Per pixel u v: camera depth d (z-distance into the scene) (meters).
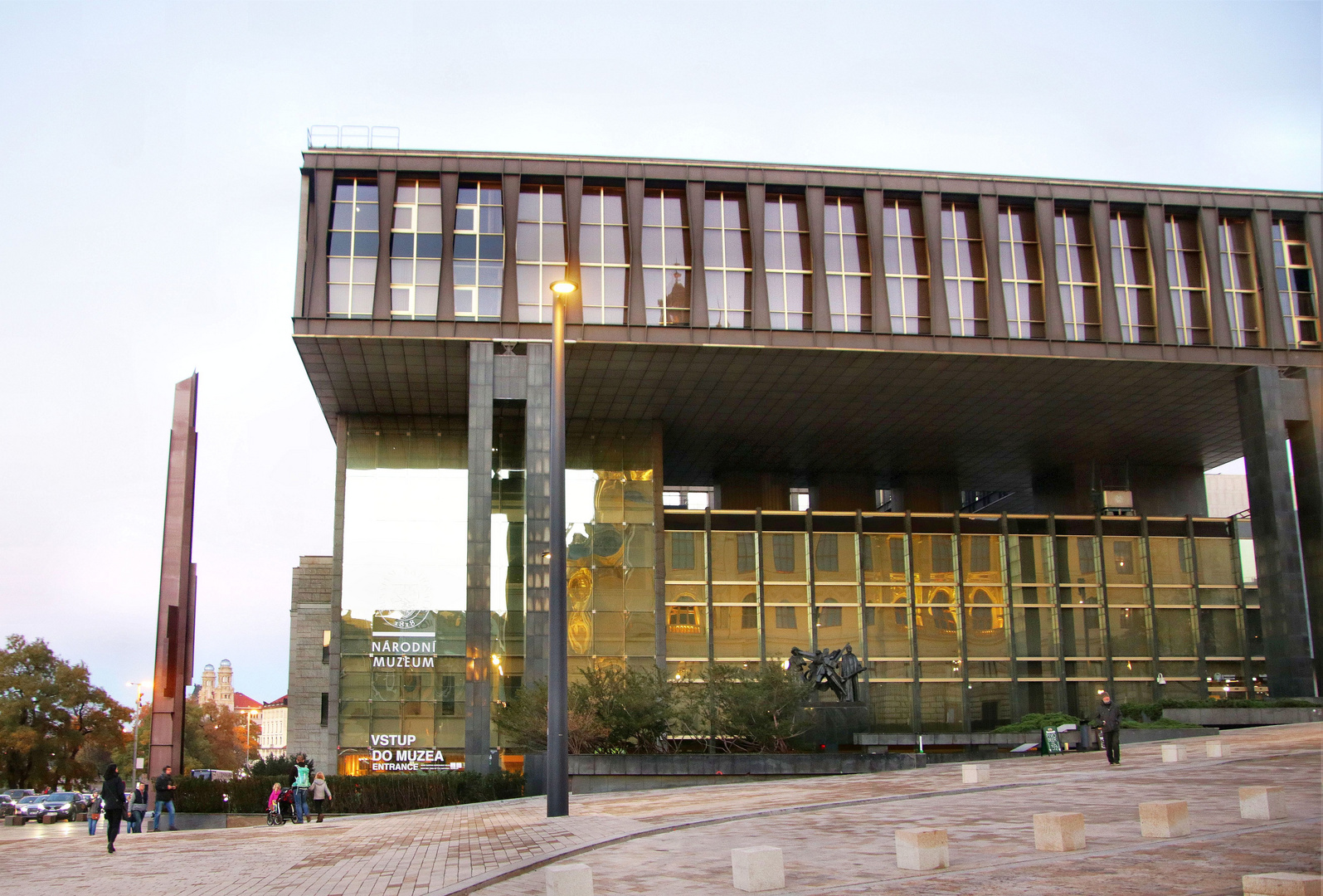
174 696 39.75
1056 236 51.12
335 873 14.25
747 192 49.25
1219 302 51.91
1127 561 62.50
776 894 10.07
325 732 67.94
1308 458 52.53
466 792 36.84
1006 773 24.39
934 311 49.31
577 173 48.59
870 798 18.94
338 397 55.06
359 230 47.69
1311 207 53.56
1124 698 60.56
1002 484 75.56
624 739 37.50
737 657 58.12
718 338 48.06
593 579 56.78
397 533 55.97
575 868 9.85
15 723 76.38
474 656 45.94
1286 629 50.25
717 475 71.75
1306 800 14.98
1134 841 12.15
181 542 41.06
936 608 60.59
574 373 51.88
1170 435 64.00
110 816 19.45
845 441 64.31
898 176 50.03
